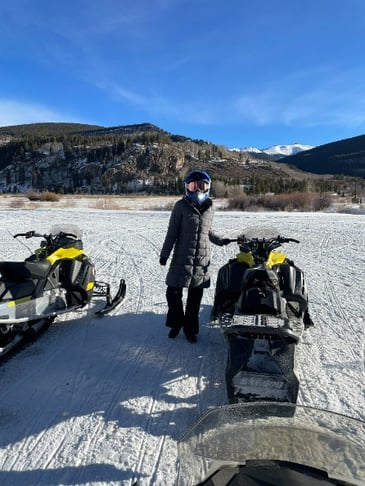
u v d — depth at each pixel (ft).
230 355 11.52
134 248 36.06
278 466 7.05
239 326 10.88
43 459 9.86
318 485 6.66
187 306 16.22
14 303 14.53
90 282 18.37
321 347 15.78
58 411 11.78
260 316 11.28
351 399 12.26
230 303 15.17
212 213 15.87
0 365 14.42
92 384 13.23
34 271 15.38
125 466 9.64
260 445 7.39
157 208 98.68
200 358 15.07
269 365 11.08
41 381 13.35
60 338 16.71
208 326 18.07
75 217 63.46
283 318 11.38
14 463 9.71
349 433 7.58
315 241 40.01
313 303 20.84
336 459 7.16
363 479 6.80
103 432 10.86
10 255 31.63
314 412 7.95
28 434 10.76
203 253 15.65
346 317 18.86
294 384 10.80
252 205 106.32
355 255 32.99
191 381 13.46
